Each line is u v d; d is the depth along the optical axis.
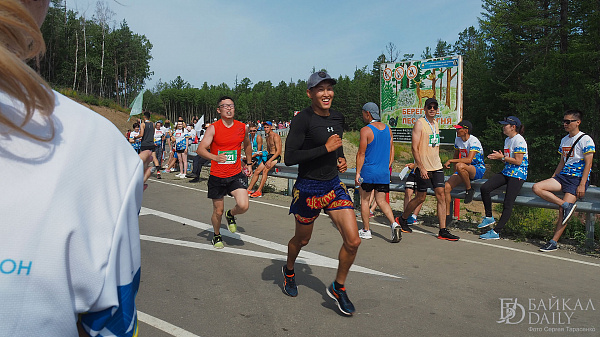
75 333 0.71
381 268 4.95
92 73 67.69
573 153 5.70
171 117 127.12
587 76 23.72
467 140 6.89
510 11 28.44
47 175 0.66
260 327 3.45
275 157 9.88
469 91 35.06
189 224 6.98
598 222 6.59
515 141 6.22
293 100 122.56
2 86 0.63
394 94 13.52
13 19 0.63
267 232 6.52
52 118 0.70
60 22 58.78
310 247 5.73
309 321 3.57
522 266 5.06
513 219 6.93
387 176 6.09
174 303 3.89
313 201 3.68
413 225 7.31
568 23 24.09
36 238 0.64
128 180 0.80
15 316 0.63
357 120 88.81
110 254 0.74
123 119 47.00
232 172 5.37
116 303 0.76
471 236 6.53
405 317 3.67
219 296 4.06
